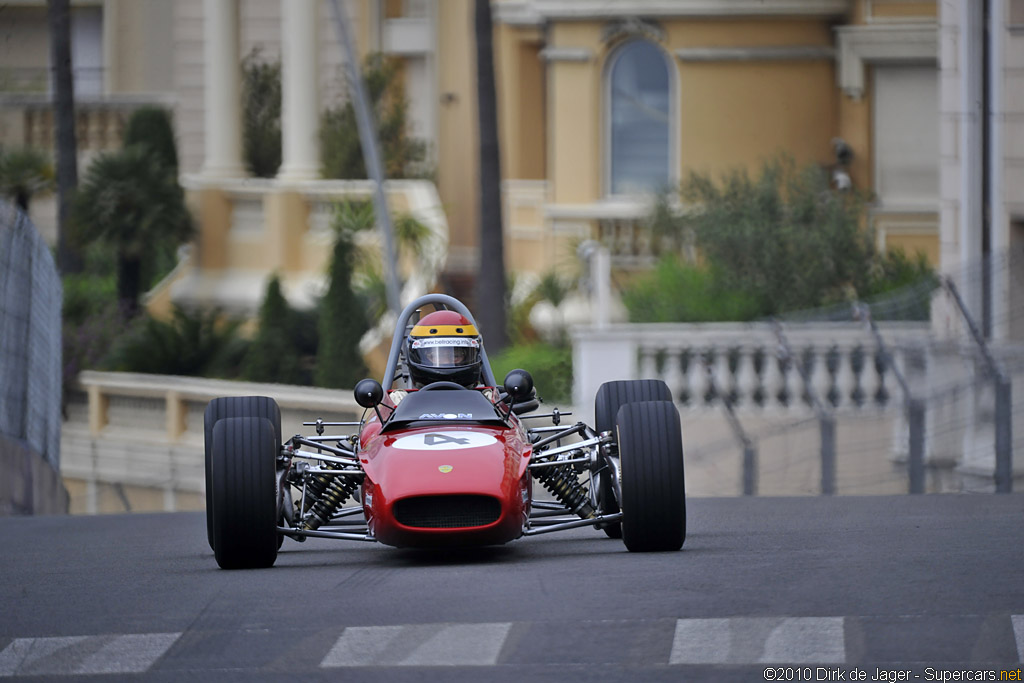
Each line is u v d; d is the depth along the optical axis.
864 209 78.44
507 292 83.81
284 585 26.33
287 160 93.94
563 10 87.19
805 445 60.06
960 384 54.88
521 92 99.25
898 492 58.69
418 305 33.34
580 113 87.88
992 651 19.91
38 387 54.00
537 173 100.25
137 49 111.50
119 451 77.81
